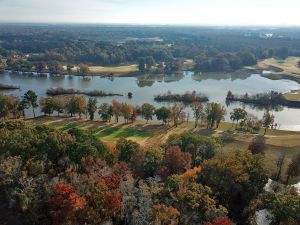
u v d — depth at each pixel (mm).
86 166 76125
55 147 82438
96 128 163875
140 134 155250
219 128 168250
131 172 81875
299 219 64250
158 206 58969
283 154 114562
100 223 57938
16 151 80375
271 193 80375
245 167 81312
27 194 61250
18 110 181000
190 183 74812
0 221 59125
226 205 74125
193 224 60062
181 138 110938
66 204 57344
